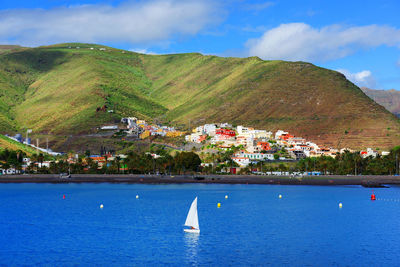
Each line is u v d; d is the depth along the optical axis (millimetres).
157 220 144250
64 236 121688
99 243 113438
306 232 125875
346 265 94688
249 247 109000
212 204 181875
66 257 101250
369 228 131250
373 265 94375
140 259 99500
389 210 164625
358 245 110812
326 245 111062
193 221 126062
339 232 125812
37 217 152000
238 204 181500
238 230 128500
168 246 109938
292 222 140875
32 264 96500
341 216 151875
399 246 109625
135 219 146375
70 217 151500
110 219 146625
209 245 110938
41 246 110938
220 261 97875
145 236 120938
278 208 170375
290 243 113000
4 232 127562
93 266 94750
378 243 112812
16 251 106625
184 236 120688
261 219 146375
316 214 156250
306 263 96188
